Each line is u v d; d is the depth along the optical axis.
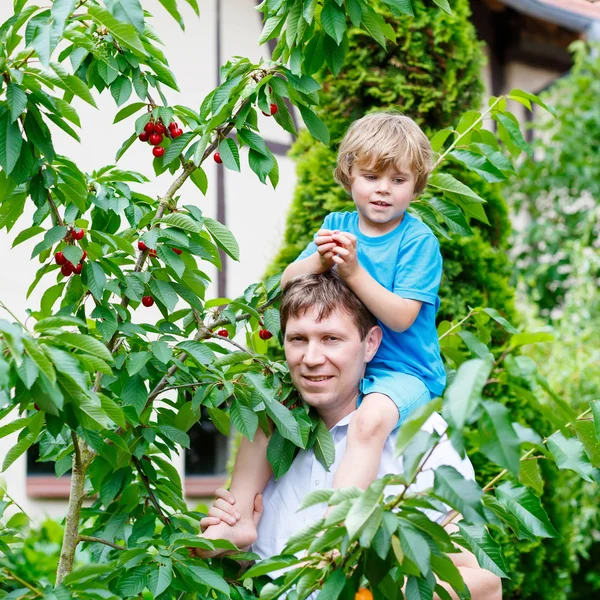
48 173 2.37
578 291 7.30
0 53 2.19
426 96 4.47
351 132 2.59
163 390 2.46
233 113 2.54
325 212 4.51
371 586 1.84
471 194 2.77
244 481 2.43
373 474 2.22
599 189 8.60
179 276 2.51
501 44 8.45
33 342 1.79
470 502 1.67
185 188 6.45
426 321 2.52
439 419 2.46
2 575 2.08
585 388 6.50
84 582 2.03
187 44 6.52
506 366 1.68
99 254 2.43
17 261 5.73
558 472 4.93
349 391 2.33
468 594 1.89
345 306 2.28
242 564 2.44
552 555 4.56
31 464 6.54
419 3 4.50
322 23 2.41
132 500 2.66
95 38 2.51
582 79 8.66
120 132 6.11
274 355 4.39
